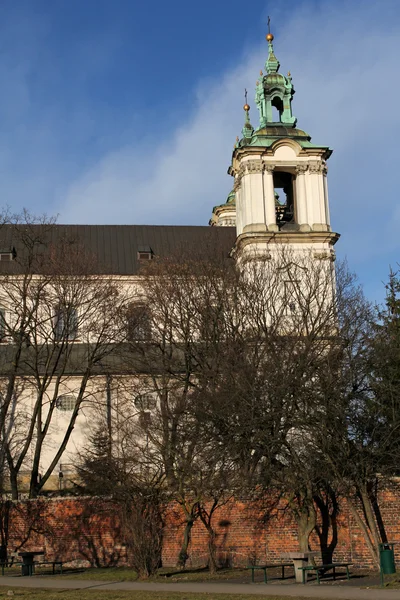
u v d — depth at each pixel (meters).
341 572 31.42
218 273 46.12
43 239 56.53
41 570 34.41
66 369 52.56
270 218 57.81
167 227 65.88
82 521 36.06
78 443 52.06
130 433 42.59
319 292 42.50
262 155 58.69
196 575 31.06
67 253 51.31
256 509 34.41
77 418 52.56
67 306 48.88
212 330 42.31
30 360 50.56
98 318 49.91
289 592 24.14
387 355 33.22
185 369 43.81
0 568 35.47
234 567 34.06
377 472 33.09
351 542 33.03
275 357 34.03
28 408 52.56
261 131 60.16
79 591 25.06
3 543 36.53
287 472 31.94
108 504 35.81
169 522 35.09
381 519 33.09
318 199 58.56
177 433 36.81
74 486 49.34
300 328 37.41
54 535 36.19
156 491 34.88
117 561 35.25
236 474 33.41
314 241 57.22
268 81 62.06
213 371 37.03
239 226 61.06
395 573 29.69
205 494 34.72
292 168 59.47
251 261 50.78
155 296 48.16
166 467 35.59
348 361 33.66
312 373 32.88
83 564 35.59
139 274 53.62
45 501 36.62
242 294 43.16
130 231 64.88
